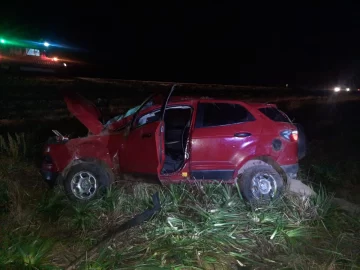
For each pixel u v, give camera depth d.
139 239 5.45
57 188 6.94
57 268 4.74
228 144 6.72
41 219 6.14
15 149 8.98
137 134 6.59
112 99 20.34
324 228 6.03
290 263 5.05
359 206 7.27
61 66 28.97
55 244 5.36
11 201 6.54
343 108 22.42
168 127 8.00
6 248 4.97
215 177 6.76
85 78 31.09
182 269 4.86
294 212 6.32
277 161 6.81
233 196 6.58
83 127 13.14
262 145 6.77
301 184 7.37
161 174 6.67
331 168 9.43
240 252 5.30
